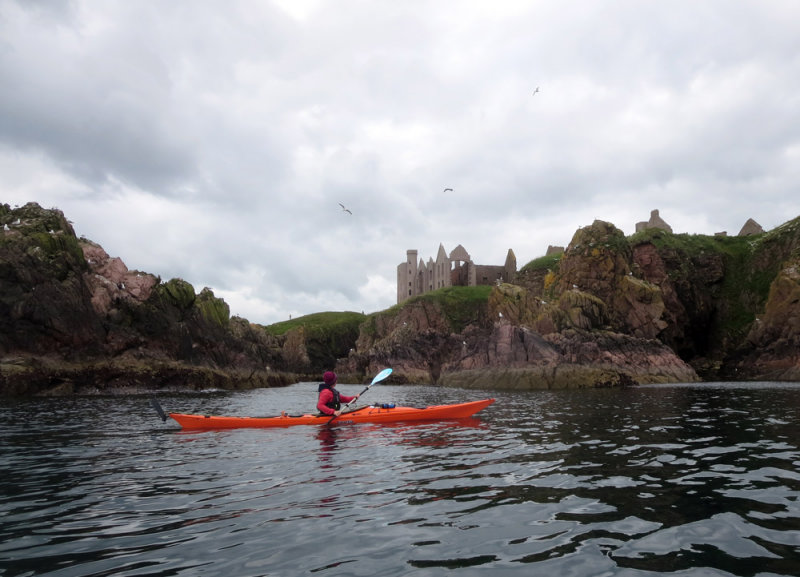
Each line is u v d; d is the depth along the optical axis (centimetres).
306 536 428
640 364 3669
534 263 7206
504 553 385
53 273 2795
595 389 2958
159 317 3316
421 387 4444
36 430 1198
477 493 564
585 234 4844
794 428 1055
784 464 696
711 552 383
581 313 4000
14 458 825
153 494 579
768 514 476
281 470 704
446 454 809
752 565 356
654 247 5431
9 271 2623
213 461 779
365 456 800
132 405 1992
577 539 415
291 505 525
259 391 3591
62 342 2766
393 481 627
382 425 1206
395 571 352
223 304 4344
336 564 366
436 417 1327
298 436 1039
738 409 1477
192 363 3531
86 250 3350
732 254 5700
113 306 3133
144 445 953
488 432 1066
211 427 1209
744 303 5338
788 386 2791
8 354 2581
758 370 4181
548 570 352
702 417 1281
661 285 5231
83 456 840
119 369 2927
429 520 469
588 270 4575
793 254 4403
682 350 5378
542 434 1026
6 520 482
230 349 4125
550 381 3425
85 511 511
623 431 1057
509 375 3644
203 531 444
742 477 624
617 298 4419
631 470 673
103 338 2997
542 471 673
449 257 9225
